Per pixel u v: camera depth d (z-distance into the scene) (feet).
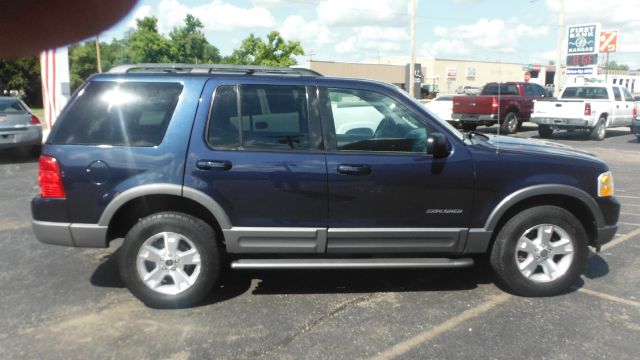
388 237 13.17
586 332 11.73
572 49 94.58
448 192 13.15
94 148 12.57
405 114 13.35
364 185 12.88
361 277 15.20
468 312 12.82
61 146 12.63
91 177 12.48
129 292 13.98
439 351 10.89
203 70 13.62
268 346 11.11
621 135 63.36
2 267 15.81
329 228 13.00
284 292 14.07
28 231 19.63
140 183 12.46
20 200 24.73
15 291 13.99
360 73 222.07
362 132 13.24
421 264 13.19
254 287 14.40
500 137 15.99
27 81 151.64
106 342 11.25
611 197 13.97
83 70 160.45
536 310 12.92
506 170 13.25
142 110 12.82
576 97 60.34
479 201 13.28
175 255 12.87
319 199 12.85
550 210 13.42
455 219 13.29
